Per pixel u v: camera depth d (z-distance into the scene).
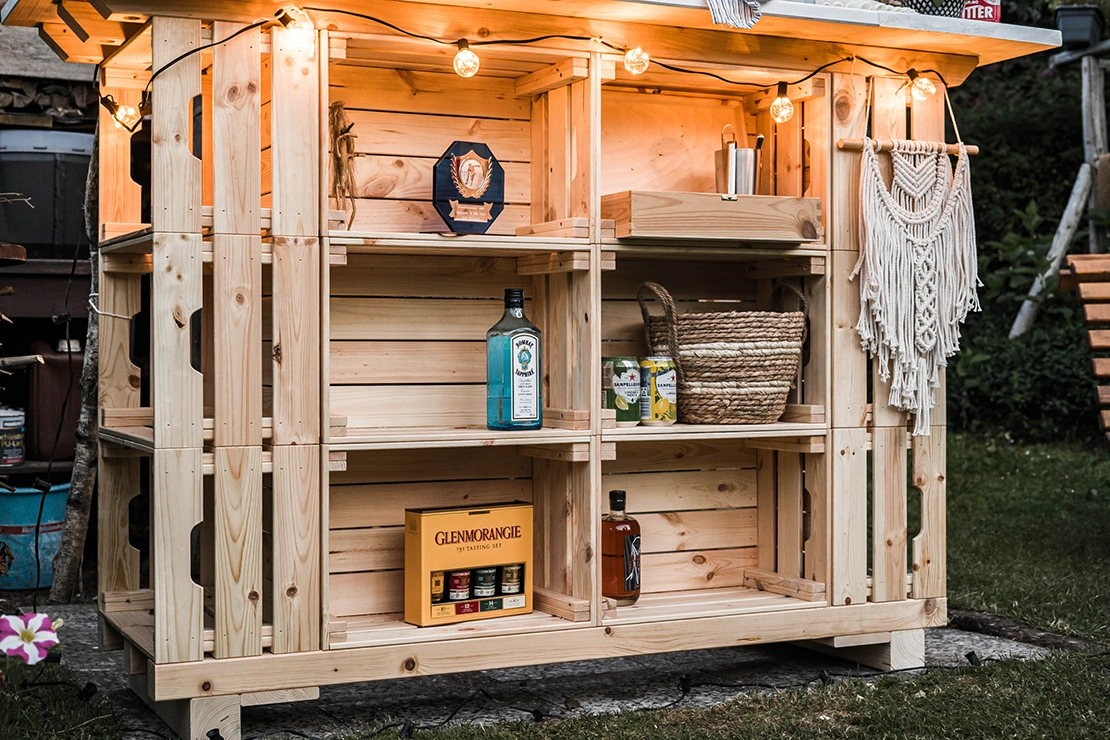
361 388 2.81
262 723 2.58
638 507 3.14
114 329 2.99
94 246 3.62
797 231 2.90
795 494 3.12
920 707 2.60
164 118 2.37
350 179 2.67
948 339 3.06
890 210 2.97
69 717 2.49
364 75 2.81
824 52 2.96
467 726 2.48
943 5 3.09
